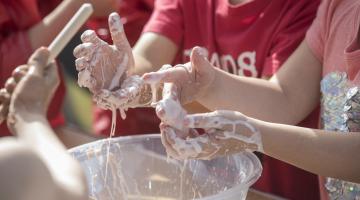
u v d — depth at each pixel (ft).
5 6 5.88
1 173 1.94
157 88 3.96
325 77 4.31
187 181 4.00
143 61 5.20
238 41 5.16
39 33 5.76
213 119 3.39
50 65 3.00
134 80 3.92
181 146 3.31
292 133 3.65
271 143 3.56
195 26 5.45
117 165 4.01
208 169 3.92
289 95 4.52
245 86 4.38
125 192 3.95
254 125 3.54
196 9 5.41
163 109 3.29
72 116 8.64
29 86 2.80
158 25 5.42
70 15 5.83
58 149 2.52
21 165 1.98
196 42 5.47
